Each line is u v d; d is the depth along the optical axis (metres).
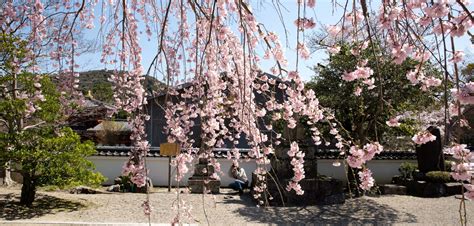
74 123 9.35
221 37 3.65
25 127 8.95
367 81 3.84
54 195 10.20
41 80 7.80
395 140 14.42
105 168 13.52
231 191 12.41
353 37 3.01
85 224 7.42
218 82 4.34
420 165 12.96
